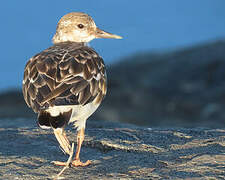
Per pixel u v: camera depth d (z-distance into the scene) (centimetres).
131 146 926
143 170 788
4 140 1023
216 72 2636
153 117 2388
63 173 798
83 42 968
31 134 1069
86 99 756
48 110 710
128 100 2588
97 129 1088
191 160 809
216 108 2352
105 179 757
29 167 832
